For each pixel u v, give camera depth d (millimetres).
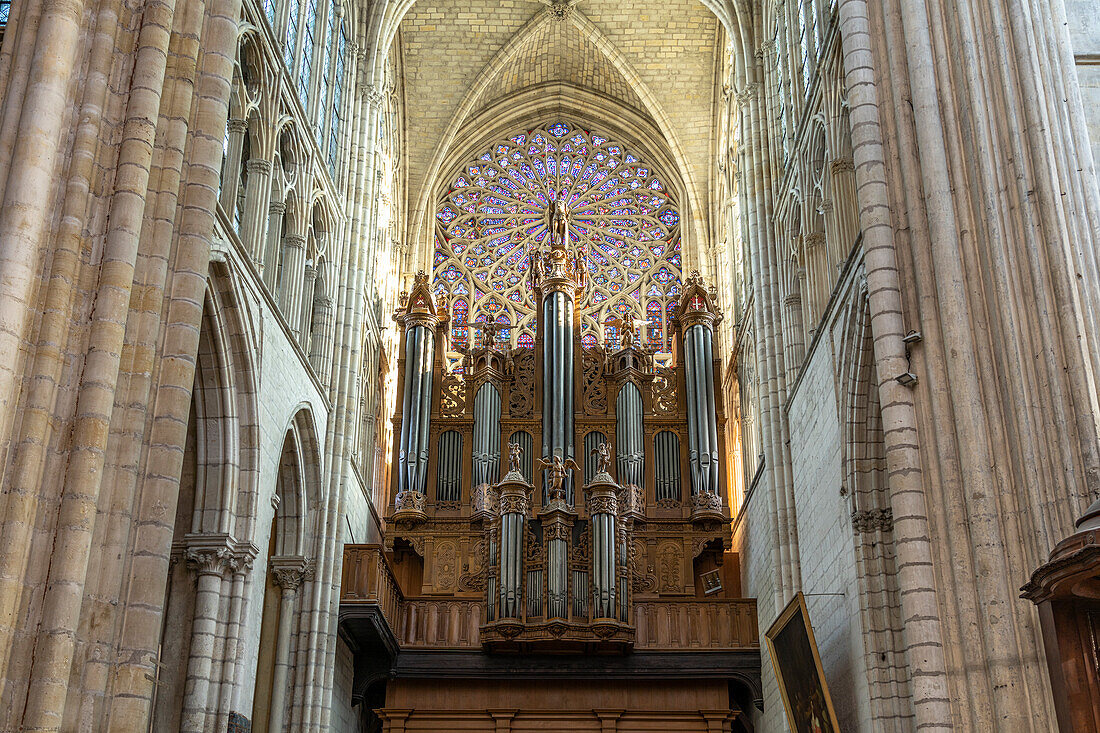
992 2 14234
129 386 12211
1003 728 11844
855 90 15336
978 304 13359
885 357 13992
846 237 19734
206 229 13633
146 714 11477
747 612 26531
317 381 22797
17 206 11805
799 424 23141
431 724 26141
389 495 30953
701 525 30109
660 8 34156
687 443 31359
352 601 23406
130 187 12539
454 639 26484
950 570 12906
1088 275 12711
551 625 25203
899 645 17453
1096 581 9859
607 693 26375
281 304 21000
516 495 26906
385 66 30141
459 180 37875
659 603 26797
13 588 10688
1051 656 10414
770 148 26938
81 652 11141
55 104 12398
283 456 21812
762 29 28297
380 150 30453
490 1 34062
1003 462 12688
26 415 11297
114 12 13133
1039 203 13148
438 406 31766
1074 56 14789
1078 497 11914
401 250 35156
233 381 17719
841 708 19562
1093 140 14195
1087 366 12250
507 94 37625
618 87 37406
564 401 31219
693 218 36625
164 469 12344
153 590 11859
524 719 26156
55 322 11688
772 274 25953
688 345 32438
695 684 26375
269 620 21281
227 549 17125
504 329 35188
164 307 13070
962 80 14164
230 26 14758
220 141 14188
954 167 13961
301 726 21016
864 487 18281
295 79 22250
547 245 36625
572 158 38188
